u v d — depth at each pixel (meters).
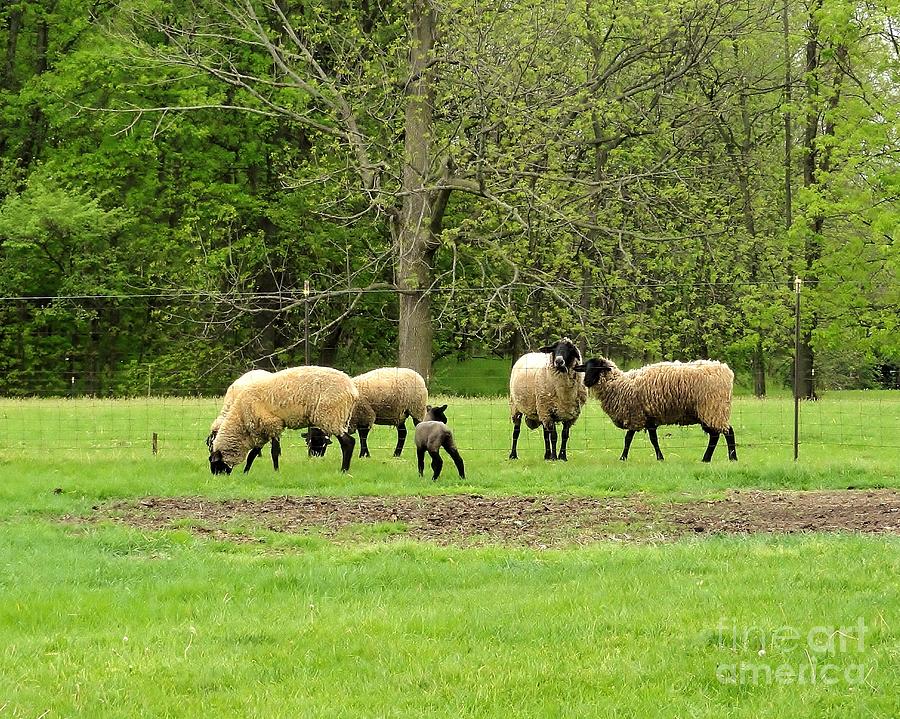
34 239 42.94
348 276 36.66
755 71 44.12
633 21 34.75
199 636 9.04
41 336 47.47
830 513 14.51
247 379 19.86
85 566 11.44
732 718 7.34
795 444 19.42
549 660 8.40
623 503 15.35
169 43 43.06
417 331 34.75
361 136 33.75
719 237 38.91
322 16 39.84
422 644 8.76
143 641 8.95
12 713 7.46
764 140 44.66
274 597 10.35
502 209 34.28
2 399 32.81
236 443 17.88
